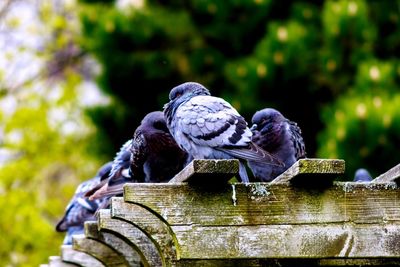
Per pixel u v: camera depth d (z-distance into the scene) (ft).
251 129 27.58
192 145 24.17
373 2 58.39
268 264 22.54
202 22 59.62
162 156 26.07
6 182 52.90
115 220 23.72
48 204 54.80
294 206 20.16
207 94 25.67
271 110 27.81
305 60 54.29
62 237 52.44
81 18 58.80
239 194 19.98
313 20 58.08
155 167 26.22
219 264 22.25
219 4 58.03
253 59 55.26
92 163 61.62
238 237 19.77
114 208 21.53
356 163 46.19
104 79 58.95
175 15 59.41
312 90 55.26
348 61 55.01
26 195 52.34
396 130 45.57
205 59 58.85
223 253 19.62
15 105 60.59
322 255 20.06
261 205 20.02
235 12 58.08
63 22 61.87
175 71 59.00
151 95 59.52
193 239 19.56
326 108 52.70
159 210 19.54
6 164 52.85
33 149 56.44
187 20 59.41
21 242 51.13
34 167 56.65
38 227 50.98
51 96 65.51
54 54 67.56
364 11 53.98
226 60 59.47
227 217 19.80
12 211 51.01
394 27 57.93
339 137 46.19
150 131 26.13
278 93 54.95
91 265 30.53
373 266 23.47
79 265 30.60
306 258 20.11
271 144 27.17
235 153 23.58
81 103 64.44
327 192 20.35
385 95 49.37
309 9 58.18
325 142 48.73
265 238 19.90
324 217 20.22
